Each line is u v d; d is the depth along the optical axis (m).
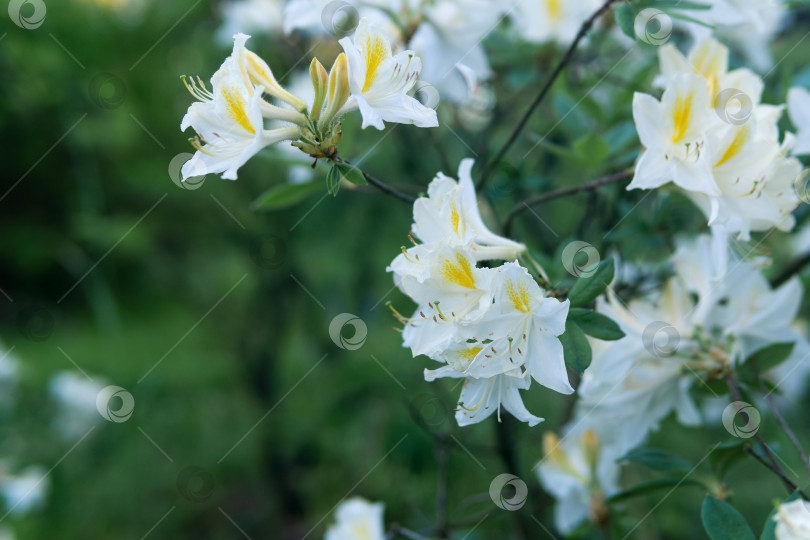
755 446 0.81
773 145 0.75
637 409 0.83
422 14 0.91
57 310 3.34
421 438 1.38
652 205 0.92
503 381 0.71
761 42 0.98
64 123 1.98
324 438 1.67
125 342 2.96
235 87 0.70
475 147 1.09
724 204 0.76
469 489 1.40
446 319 0.71
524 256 0.75
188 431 2.00
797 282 0.82
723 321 0.82
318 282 1.63
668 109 0.75
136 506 1.83
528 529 1.07
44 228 3.51
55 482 1.67
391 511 1.47
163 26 1.61
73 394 1.62
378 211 1.43
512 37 1.03
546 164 1.10
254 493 1.88
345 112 0.72
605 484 0.93
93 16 1.62
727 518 0.72
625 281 0.96
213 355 2.24
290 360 1.84
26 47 1.60
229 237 1.72
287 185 0.90
